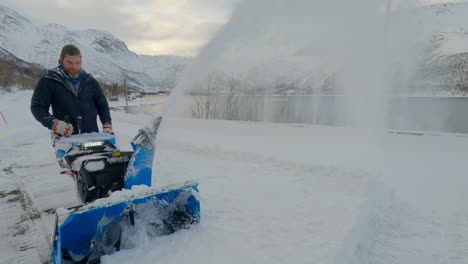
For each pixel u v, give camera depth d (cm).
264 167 629
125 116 2112
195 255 279
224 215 375
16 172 609
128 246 279
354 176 545
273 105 2341
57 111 369
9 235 346
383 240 330
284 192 469
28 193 485
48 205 433
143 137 295
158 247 287
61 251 230
